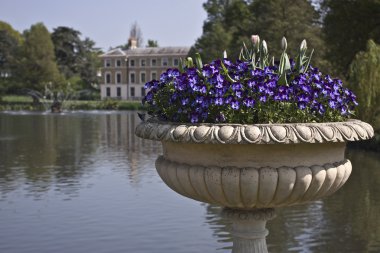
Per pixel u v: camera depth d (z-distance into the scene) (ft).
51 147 49.03
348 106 9.90
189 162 8.33
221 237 18.42
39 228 19.61
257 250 9.45
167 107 9.42
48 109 162.81
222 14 165.89
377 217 21.44
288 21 87.86
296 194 8.11
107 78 236.02
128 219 20.90
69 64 229.45
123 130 73.31
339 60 71.67
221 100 8.29
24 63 186.19
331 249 17.20
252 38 10.57
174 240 18.08
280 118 8.48
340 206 23.61
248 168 7.77
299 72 9.62
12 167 35.55
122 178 30.91
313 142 7.61
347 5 67.62
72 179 30.63
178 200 24.54
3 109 161.89
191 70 9.05
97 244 17.67
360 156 43.70
